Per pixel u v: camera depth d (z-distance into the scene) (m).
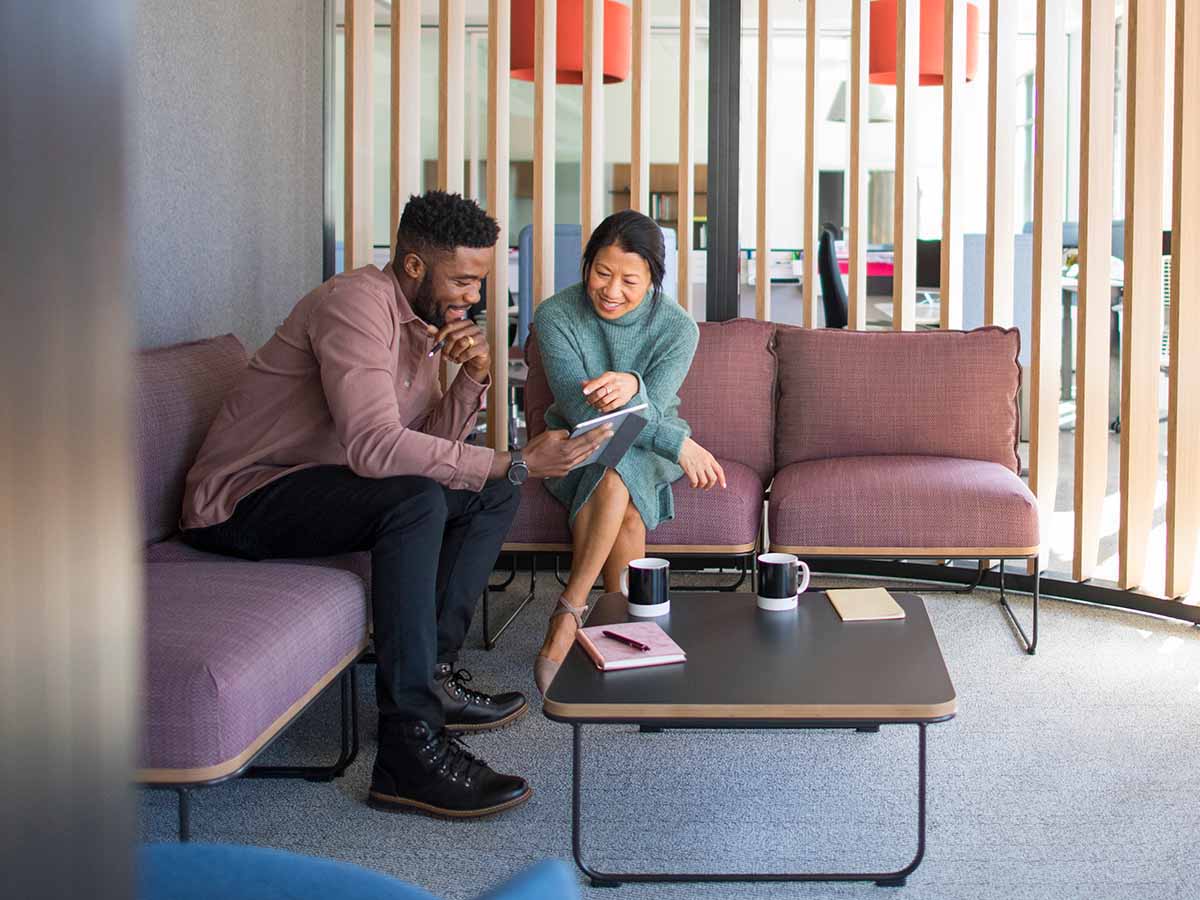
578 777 1.93
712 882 1.95
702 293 8.65
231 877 0.69
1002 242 3.74
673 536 3.08
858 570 4.02
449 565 2.62
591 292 3.05
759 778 2.38
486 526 2.64
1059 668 3.05
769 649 2.08
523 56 4.62
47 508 0.21
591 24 3.83
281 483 2.40
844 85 9.34
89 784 0.22
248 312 3.58
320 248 4.23
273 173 3.76
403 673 2.21
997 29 3.67
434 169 9.32
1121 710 2.74
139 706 0.22
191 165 3.15
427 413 2.82
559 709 1.84
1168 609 3.46
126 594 0.22
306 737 2.62
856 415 3.49
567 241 5.25
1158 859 2.02
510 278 7.09
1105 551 4.28
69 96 0.20
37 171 0.20
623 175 9.49
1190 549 3.43
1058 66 3.57
